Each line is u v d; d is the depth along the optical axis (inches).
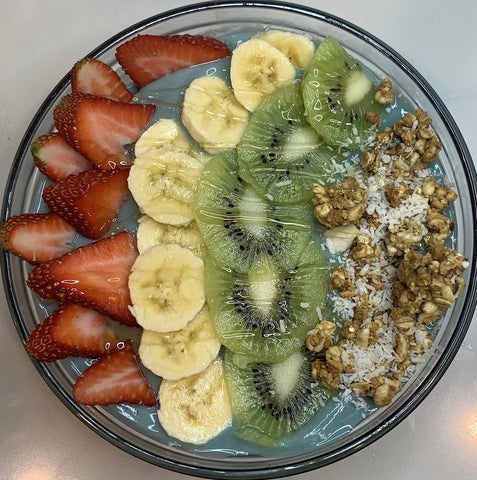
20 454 11.0
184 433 9.5
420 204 9.9
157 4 12.1
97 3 12.1
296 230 9.9
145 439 9.7
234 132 10.1
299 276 9.8
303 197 9.9
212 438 9.6
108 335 9.9
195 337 9.6
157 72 10.6
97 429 9.6
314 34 10.7
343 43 10.8
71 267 9.6
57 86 10.6
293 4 10.7
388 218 9.8
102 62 10.4
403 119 10.1
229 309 9.7
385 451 10.9
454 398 11.1
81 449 11.0
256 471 9.4
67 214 9.9
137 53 10.4
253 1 10.7
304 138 10.1
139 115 10.2
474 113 11.7
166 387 9.6
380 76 10.7
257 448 9.6
